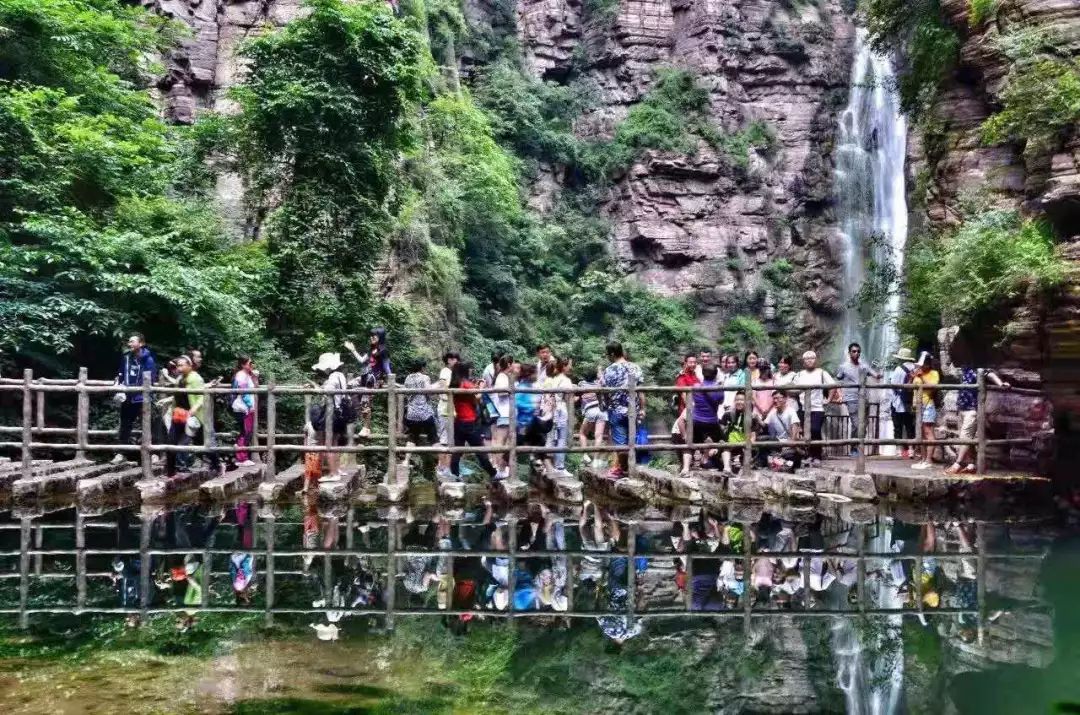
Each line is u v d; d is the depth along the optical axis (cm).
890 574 715
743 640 528
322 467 1245
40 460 1326
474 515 1006
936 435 1411
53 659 467
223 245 1794
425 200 2494
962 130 1716
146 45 2002
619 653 497
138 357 1209
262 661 466
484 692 420
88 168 1580
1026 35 1249
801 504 1066
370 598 624
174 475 1149
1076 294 972
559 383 1244
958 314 1222
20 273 1442
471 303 2725
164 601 609
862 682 447
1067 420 1024
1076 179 1102
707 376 1173
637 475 1109
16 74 1662
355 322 1778
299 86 1648
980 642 529
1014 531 909
